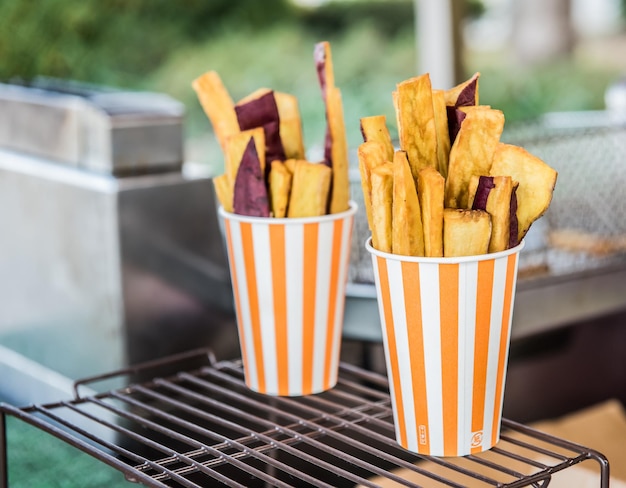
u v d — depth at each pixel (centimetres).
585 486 104
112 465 85
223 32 496
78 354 150
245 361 96
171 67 491
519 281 117
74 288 147
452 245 81
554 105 493
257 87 501
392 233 83
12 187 156
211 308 150
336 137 93
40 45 467
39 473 151
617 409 128
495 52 508
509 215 82
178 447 110
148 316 143
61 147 150
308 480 82
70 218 145
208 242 148
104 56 480
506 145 84
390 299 84
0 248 162
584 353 139
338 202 94
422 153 84
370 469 83
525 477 81
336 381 97
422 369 83
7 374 165
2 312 164
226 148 93
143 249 142
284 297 93
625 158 132
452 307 82
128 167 142
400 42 500
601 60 497
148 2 485
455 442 84
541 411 137
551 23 493
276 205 92
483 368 84
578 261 125
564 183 129
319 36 504
